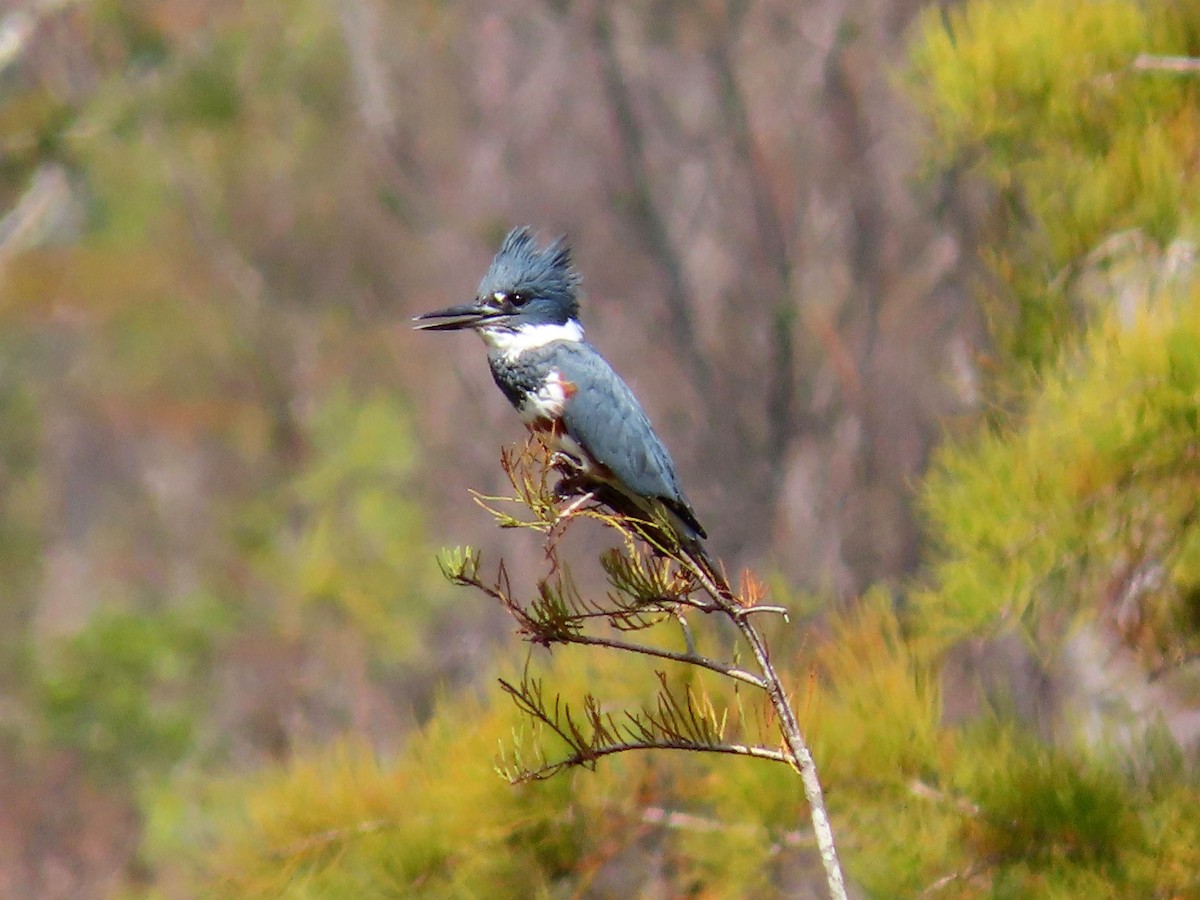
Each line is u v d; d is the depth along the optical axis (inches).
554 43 730.2
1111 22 244.4
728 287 678.5
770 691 168.9
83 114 599.2
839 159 657.0
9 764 556.4
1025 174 257.3
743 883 231.8
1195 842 221.3
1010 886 223.0
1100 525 214.8
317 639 576.7
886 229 631.2
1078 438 214.7
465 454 669.9
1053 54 244.2
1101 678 282.8
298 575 577.3
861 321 625.3
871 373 613.0
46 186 629.3
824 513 610.5
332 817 238.5
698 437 655.1
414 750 249.3
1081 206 243.1
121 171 621.9
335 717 571.8
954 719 289.4
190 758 559.8
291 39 636.1
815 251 655.1
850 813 227.9
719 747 171.9
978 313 340.8
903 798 227.8
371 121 715.4
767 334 658.8
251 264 722.8
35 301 697.6
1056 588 224.4
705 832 236.8
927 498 229.8
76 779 557.0
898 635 239.6
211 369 724.0
